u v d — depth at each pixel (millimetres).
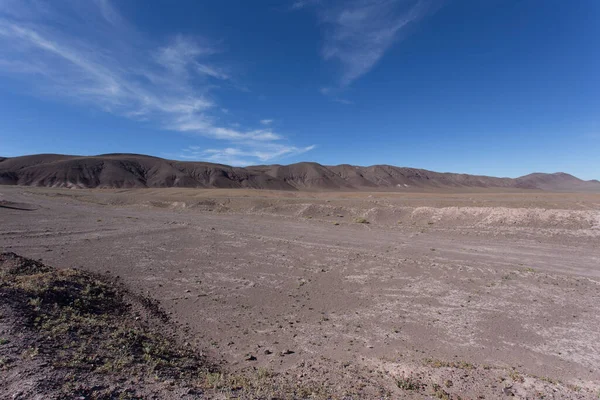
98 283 12516
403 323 10547
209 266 17578
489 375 6949
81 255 19062
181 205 56031
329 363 7699
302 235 27875
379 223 36531
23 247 20375
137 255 19656
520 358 8203
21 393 4312
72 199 67500
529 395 6105
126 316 10172
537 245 23078
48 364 5301
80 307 9555
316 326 10320
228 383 5953
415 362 7766
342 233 29203
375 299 12844
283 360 7945
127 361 6258
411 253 20875
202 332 9734
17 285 9477
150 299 12383
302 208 46375
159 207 56812
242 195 72062
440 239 26172
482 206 37094
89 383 4922
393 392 6125
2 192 79375
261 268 17328
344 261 18812
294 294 13406
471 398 5980
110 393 4746
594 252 20609
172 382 5551
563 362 8000
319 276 15914
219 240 25172
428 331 9922
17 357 5391
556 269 16812
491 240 25375
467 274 16016
